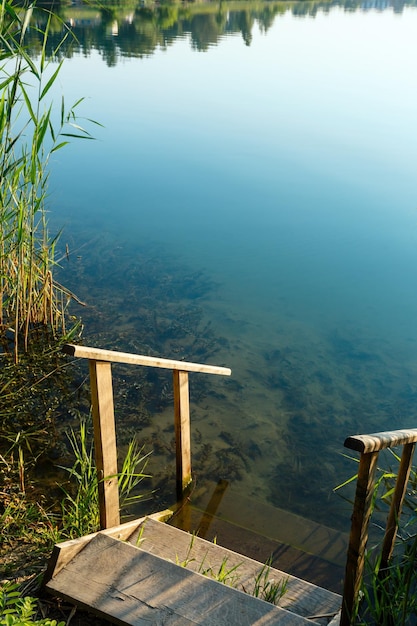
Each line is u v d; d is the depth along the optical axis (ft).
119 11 122.62
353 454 16.85
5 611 7.91
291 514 14.02
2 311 21.81
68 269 26.50
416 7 248.32
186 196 35.60
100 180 37.27
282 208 34.47
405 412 18.76
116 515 11.47
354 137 48.78
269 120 53.98
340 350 22.09
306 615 9.86
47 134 44.57
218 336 22.53
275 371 20.67
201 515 13.89
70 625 9.11
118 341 21.50
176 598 9.09
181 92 64.23
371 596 10.43
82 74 67.87
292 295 25.77
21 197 18.35
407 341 22.74
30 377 18.94
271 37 126.00
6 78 16.42
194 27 121.49
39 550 11.23
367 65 91.15
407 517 13.75
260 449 16.78
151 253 28.58
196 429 17.47
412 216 33.60
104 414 10.71
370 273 27.68
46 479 14.30
